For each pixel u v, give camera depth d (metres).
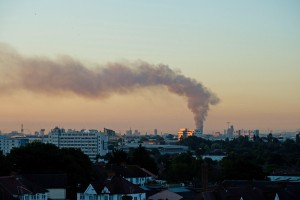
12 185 186.62
